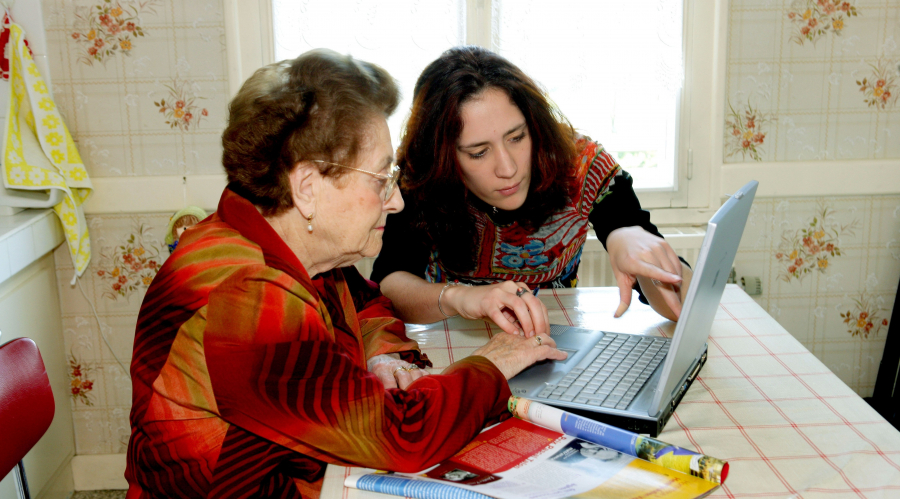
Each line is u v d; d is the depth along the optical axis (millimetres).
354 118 836
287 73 851
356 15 2127
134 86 2127
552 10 2137
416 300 1310
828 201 2326
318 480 921
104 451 2363
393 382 1024
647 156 2303
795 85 2240
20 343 1077
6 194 1986
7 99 1992
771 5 2176
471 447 852
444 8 2133
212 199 2205
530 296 1159
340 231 900
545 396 947
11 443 1006
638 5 2150
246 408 799
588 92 2223
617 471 782
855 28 2199
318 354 816
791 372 1076
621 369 1025
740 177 2285
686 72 2223
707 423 920
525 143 1265
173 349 824
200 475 830
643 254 1258
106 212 2182
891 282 2404
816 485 774
